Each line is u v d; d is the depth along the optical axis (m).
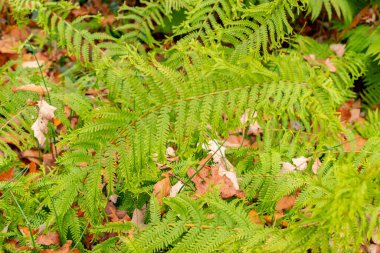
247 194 2.04
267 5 2.20
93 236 1.94
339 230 1.33
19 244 1.95
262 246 1.49
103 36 2.70
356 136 2.65
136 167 1.77
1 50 3.45
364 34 3.23
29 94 2.28
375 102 3.18
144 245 1.66
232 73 1.80
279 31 2.26
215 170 2.15
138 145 1.75
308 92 1.78
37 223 1.96
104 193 2.16
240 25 2.30
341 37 3.42
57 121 2.73
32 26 3.77
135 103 1.98
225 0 2.46
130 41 2.83
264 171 2.05
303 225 1.48
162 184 2.08
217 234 1.66
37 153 2.62
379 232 1.36
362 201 1.20
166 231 1.70
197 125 1.81
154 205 1.82
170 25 3.19
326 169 2.12
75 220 1.88
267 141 2.26
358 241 1.36
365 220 1.30
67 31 2.66
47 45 3.61
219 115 1.79
